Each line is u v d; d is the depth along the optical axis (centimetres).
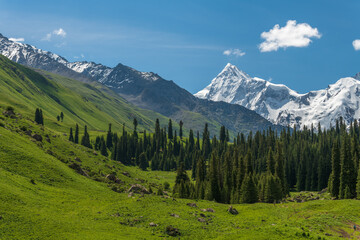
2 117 11588
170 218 6488
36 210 5544
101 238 4903
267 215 8044
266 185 11262
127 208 6944
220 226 6525
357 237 5728
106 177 10919
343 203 8519
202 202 9075
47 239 4531
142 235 5397
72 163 9825
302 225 6406
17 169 7325
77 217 5844
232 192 11931
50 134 13162
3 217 4794
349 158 11475
